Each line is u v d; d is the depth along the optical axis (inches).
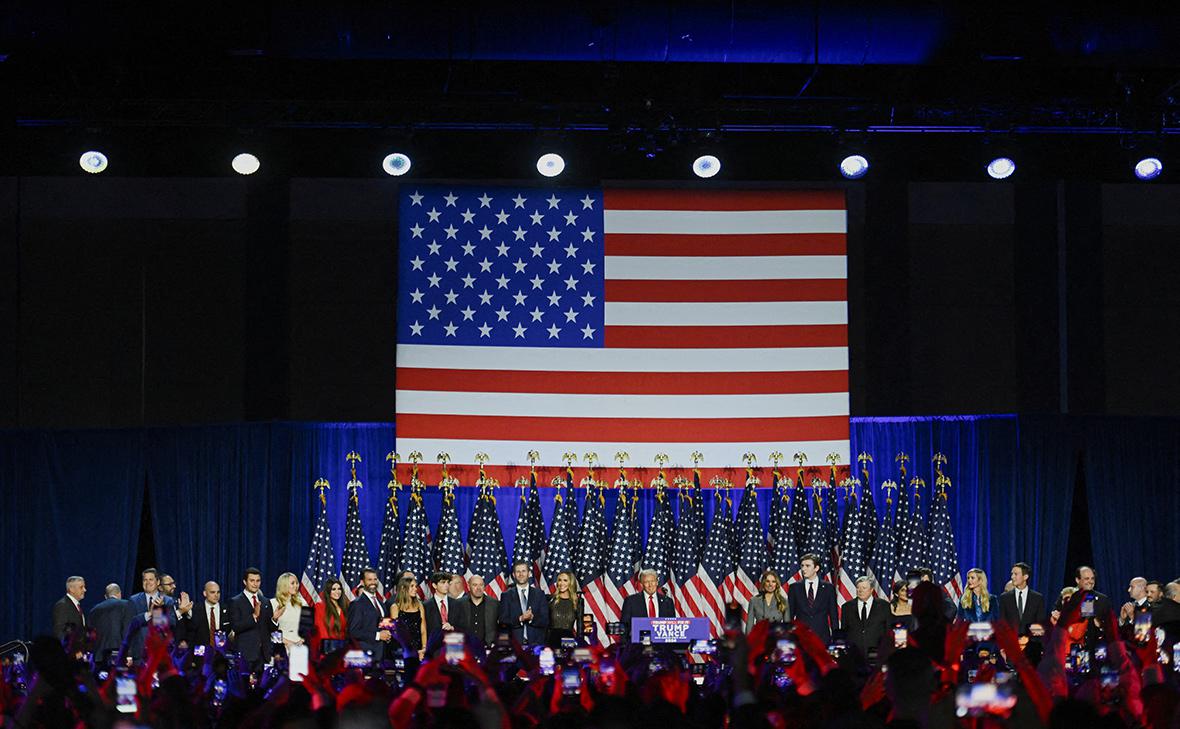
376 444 1206.9
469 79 1130.7
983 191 1264.8
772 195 1196.5
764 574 1069.1
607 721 338.6
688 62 1133.7
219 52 1019.3
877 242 1263.5
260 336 1247.5
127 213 1254.9
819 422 1178.0
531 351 1179.9
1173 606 963.3
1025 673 325.4
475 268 1186.6
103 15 978.1
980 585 1082.7
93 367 1242.6
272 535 1196.5
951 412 1254.9
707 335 1185.4
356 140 1165.1
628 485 1171.9
